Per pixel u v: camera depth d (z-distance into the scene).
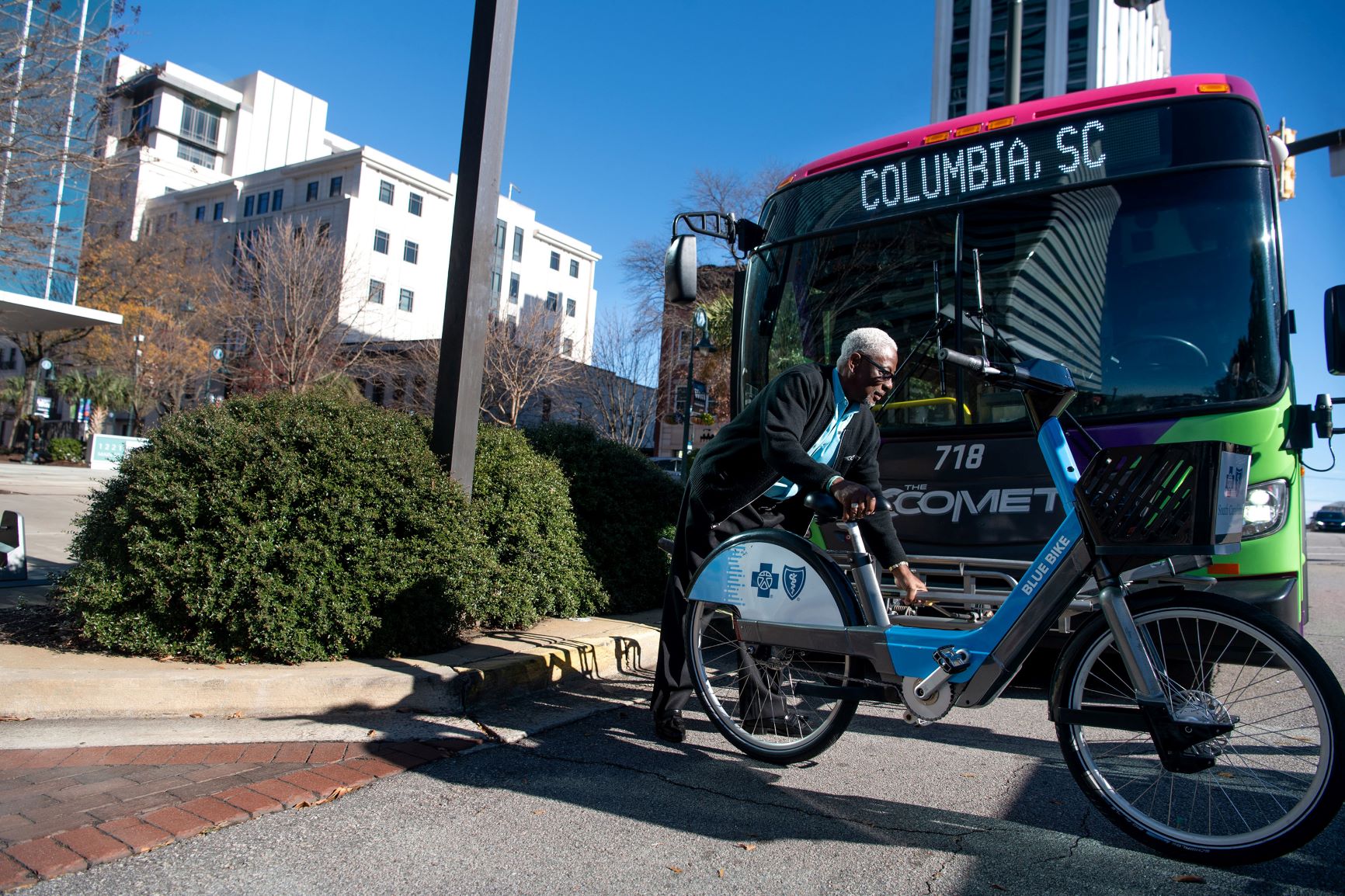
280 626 3.92
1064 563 2.58
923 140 5.19
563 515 5.48
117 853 2.34
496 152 5.00
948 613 4.23
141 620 3.92
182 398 39.84
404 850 2.46
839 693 3.00
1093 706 2.55
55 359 40.75
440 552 4.38
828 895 2.22
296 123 74.88
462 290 4.84
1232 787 2.46
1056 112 4.83
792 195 5.66
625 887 2.25
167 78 65.00
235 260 39.31
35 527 11.09
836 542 4.49
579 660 4.63
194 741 3.32
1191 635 2.44
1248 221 4.26
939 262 4.98
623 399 32.78
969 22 67.75
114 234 39.62
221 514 3.93
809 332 5.38
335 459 4.14
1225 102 4.48
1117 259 4.48
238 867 2.31
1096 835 2.61
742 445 3.38
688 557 3.53
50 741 3.22
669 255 5.21
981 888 2.26
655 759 3.35
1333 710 2.18
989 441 4.49
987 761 3.36
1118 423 4.23
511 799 2.88
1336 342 3.52
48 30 12.38
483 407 34.62
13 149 12.55
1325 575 14.05
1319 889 2.25
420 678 3.90
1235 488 2.37
